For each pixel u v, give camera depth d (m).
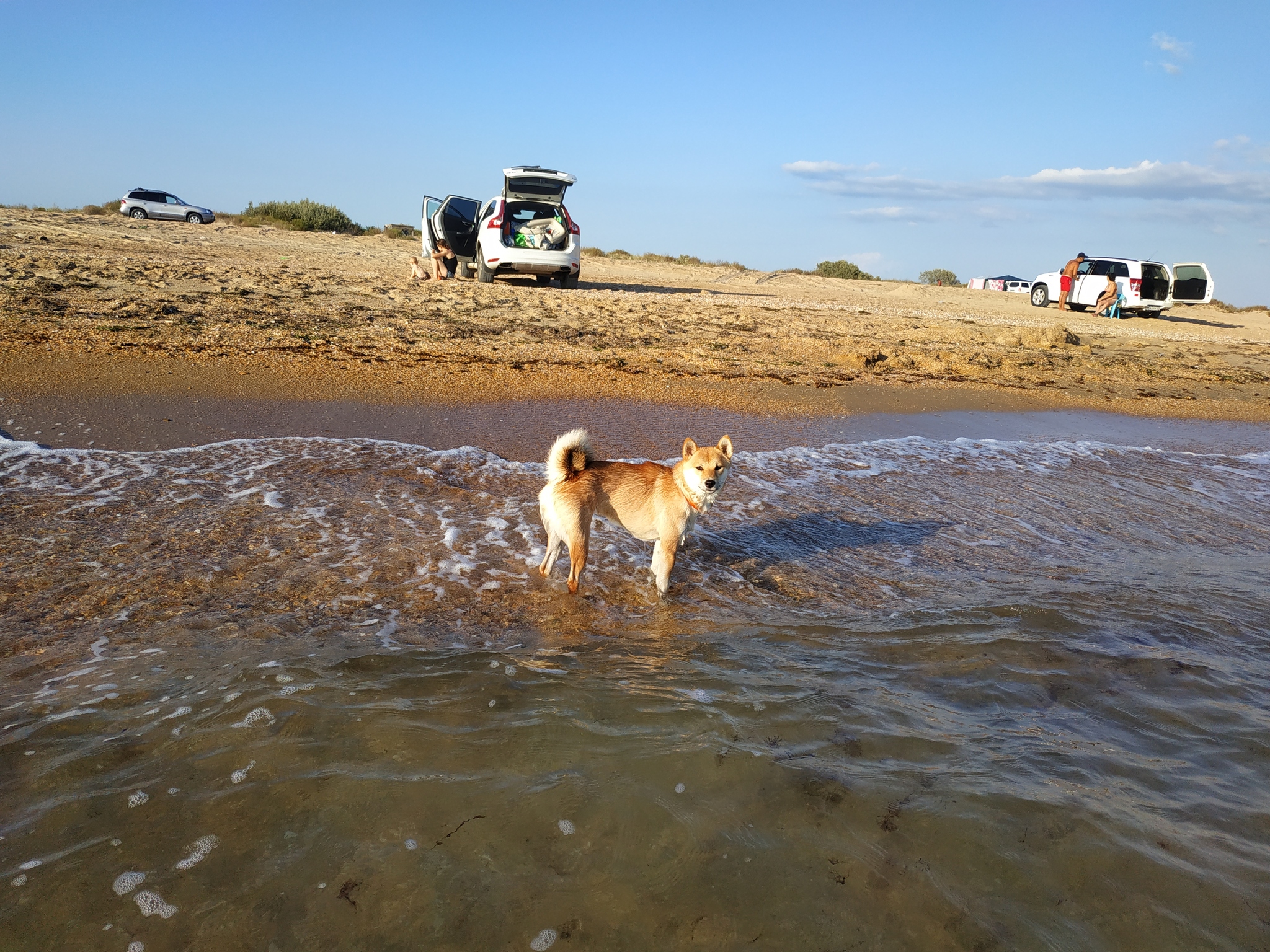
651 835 2.79
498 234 18.41
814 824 2.90
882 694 3.92
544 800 2.92
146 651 3.84
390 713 3.42
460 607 4.70
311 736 3.21
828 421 9.95
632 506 5.23
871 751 3.39
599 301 17.56
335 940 2.28
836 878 2.64
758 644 4.46
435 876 2.54
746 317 17.42
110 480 5.96
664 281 25.84
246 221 32.88
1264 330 26.20
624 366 11.62
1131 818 3.04
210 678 3.61
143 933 2.26
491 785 2.99
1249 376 15.51
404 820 2.77
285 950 2.24
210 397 8.18
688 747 3.31
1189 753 3.55
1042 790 3.19
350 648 4.04
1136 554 6.41
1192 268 27.27
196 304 12.27
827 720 3.62
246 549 5.12
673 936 2.37
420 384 9.55
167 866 2.51
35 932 2.24
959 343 16.67
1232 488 8.60
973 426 10.41
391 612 4.52
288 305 13.18
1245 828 3.03
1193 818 3.08
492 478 6.92
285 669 3.75
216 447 6.89
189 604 4.38
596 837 2.76
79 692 3.43
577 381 10.52
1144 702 3.99
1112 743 3.60
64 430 6.84
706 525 6.46
